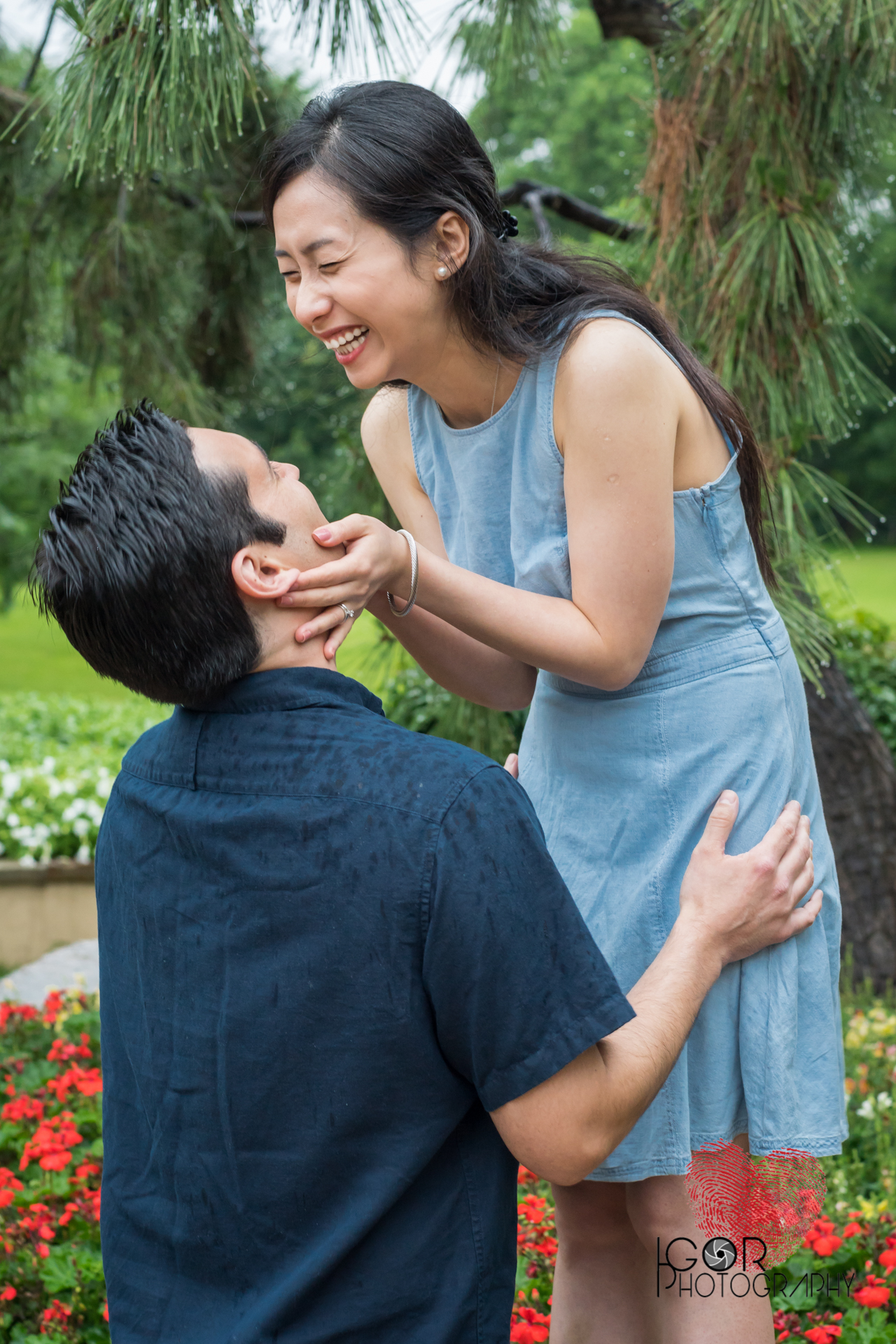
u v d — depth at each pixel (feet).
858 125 8.61
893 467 103.81
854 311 8.02
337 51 6.98
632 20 9.92
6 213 11.82
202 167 6.96
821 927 4.78
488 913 3.13
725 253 7.47
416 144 4.20
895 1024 11.39
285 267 4.42
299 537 3.58
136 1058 3.61
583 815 4.87
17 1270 7.33
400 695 13.47
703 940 4.12
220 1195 3.38
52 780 18.26
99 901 3.91
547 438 4.50
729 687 4.64
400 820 3.18
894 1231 7.46
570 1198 5.36
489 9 9.82
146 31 6.61
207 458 3.41
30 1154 8.11
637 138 9.09
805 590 7.45
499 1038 3.17
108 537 3.33
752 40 7.23
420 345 4.45
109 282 11.86
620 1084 3.40
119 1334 3.60
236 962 3.33
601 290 4.57
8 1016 11.76
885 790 13.87
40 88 8.89
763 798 4.56
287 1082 3.27
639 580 4.28
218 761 3.47
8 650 62.85
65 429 35.09
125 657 3.43
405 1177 3.25
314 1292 3.23
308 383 11.15
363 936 3.19
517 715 10.26
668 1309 4.75
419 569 3.95
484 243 4.30
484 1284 3.37
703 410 4.65
